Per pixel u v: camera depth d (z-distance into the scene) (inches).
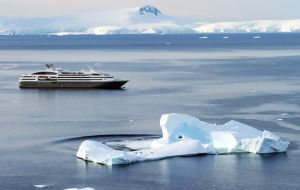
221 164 3996.1
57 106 6899.6
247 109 6328.7
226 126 4569.4
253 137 4407.0
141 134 5027.1
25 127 5433.1
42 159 4163.4
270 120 5620.1
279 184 3587.6
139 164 4005.9
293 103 6717.5
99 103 7096.5
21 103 7204.7
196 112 6210.6
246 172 3818.9
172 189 3503.9
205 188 3521.2
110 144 4598.9
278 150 4296.3
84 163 4042.8
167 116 4493.1
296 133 4965.6
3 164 4037.9
